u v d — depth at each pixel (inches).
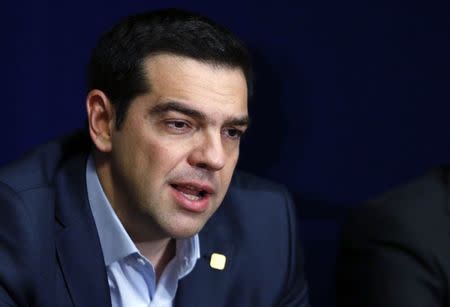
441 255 129.0
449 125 182.4
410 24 179.9
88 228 109.7
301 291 126.4
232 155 103.0
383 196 137.0
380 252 131.8
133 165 101.5
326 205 181.0
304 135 179.2
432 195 134.3
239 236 121.2
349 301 135.7
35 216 109.1
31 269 107.5
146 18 101.9
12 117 170.6
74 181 112.1
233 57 99.7
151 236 110.1
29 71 170.4
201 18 101.5
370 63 179.6
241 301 118.8
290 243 125.5
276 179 179.0
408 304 127.3
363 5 178.7
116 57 101.8
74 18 170.7
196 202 101.3
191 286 115.2
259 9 175.3
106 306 109.0
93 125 105.6
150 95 99.0
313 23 177.3
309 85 178.2
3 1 168.9
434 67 181.3
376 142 181.2
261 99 175.9
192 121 98.7
